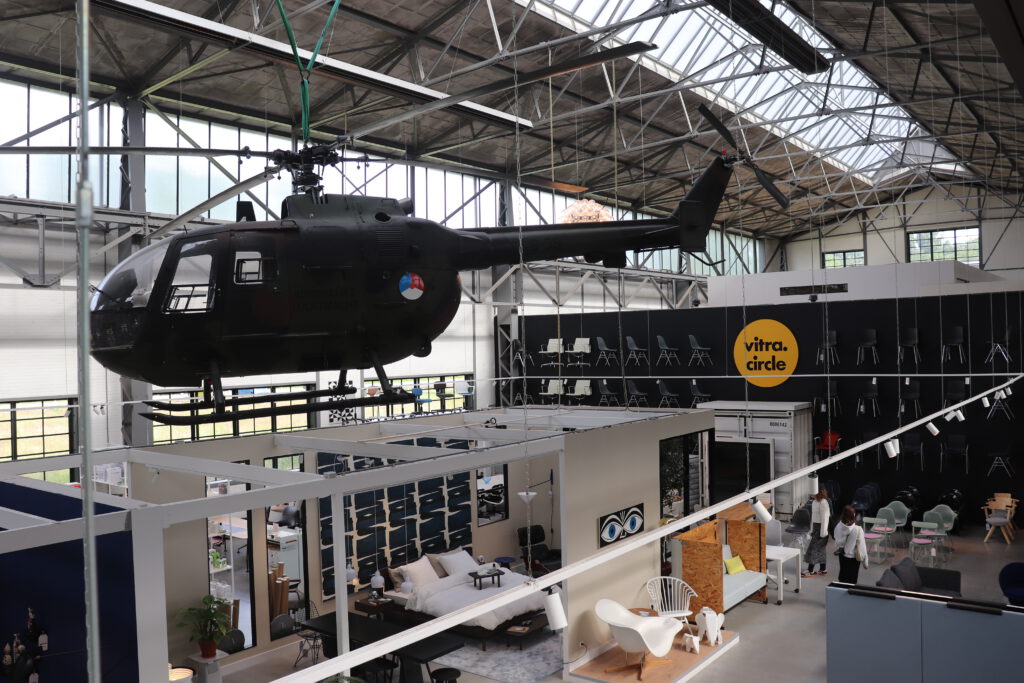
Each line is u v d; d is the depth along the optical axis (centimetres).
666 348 1781
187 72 1201
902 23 1294
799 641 872
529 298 2189
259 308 504
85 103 109
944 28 1270
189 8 1138
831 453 1567
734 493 1548
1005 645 602
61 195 1313
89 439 114
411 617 912
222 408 489
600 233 698
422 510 1061
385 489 1016
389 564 1015
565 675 795
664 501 1223
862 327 1568
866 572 1102
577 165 2092
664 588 937
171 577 775
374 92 1470
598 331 1917
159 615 489
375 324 546
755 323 1688
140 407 1358
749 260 3234
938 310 1493
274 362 529
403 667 746
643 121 1891
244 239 502
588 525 844
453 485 1105
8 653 632
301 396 534
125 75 1307
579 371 1953
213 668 761
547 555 1169
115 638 546
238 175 1562
